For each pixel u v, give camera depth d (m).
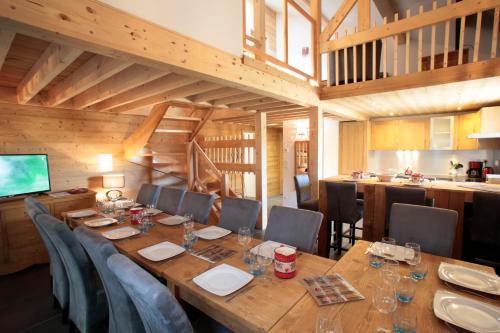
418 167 6.02
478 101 4.24
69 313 2.16
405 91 3.48
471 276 1.41
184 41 2.08
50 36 1.47
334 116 5.56
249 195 7.98
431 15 3.08
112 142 4.64
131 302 1.36
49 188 3.76
